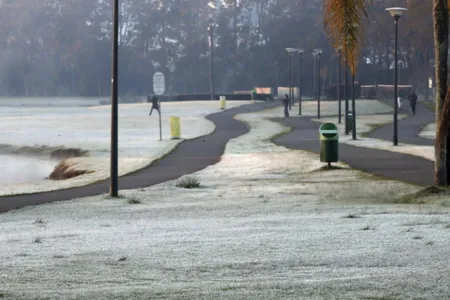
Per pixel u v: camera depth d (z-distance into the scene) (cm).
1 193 3072
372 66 17488
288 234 1571
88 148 5881
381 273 1056
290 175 3525
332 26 2547
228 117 9744
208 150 5172
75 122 9288
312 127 8006
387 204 2236
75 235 1731
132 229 1839
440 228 1559
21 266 1223
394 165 3703
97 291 960
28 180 4319
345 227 1655
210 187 3105
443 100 2538
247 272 1121
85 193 2995
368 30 15038
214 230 1727
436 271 1053
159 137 6619
